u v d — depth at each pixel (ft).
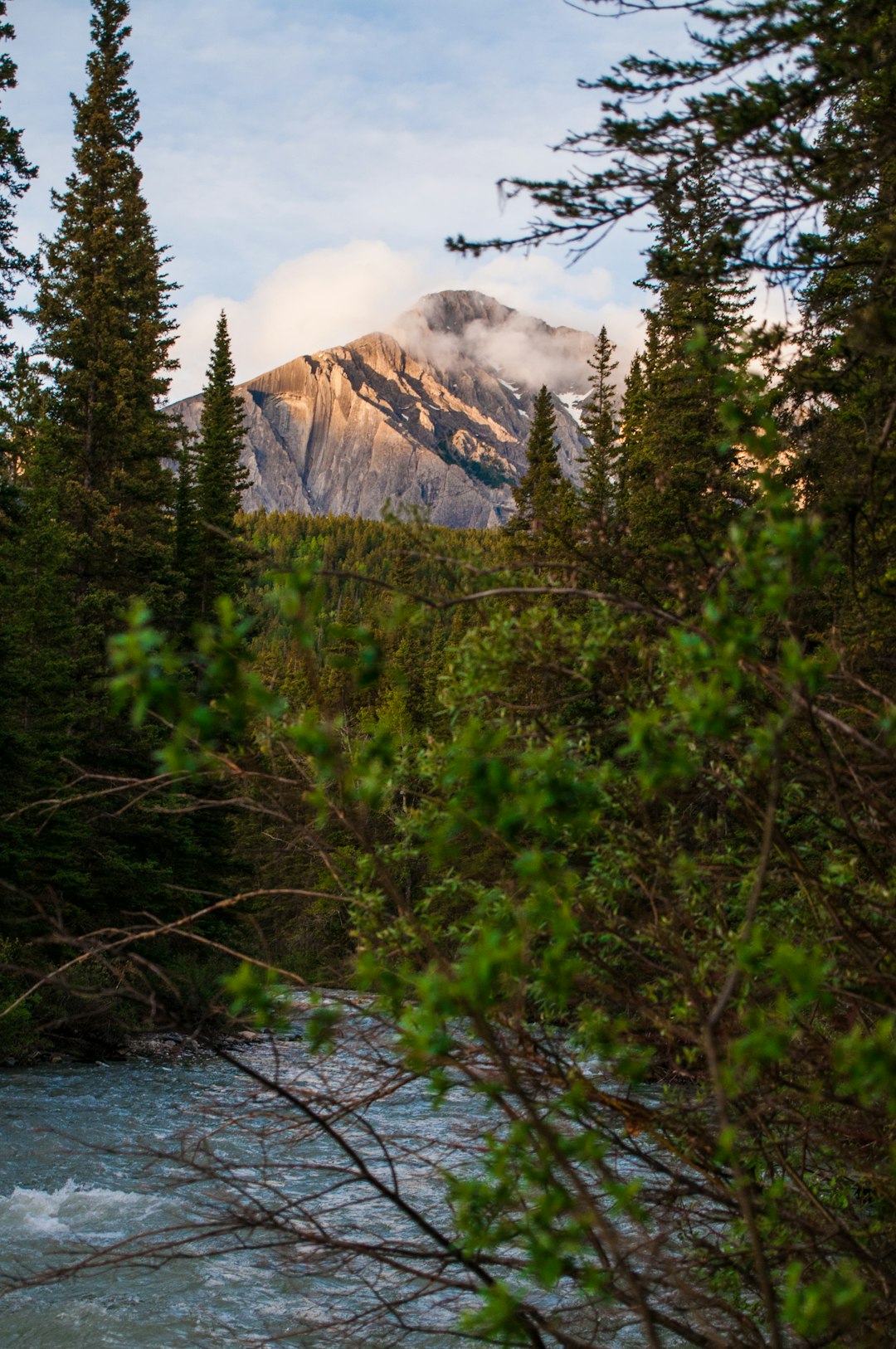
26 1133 44.29
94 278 118.93
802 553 8.22
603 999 12.07
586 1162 8.36
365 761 8.00
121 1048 60.39
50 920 10.46
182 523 122.52
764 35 13.97
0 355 82.79
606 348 114.73
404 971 10.80
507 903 10.25
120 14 129.90
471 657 11.78
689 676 9.90
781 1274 13.51
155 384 134.92
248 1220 11.37
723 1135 7.71
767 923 12.48
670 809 12.37
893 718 8.93
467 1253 8.68
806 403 14.56
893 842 12.00
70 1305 27.32
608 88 15.07
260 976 10.30
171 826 83.30
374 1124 27.86
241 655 7.16
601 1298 10.12
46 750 75.97
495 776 7.93
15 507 78.28
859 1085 7.38
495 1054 8.36
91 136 127.24
